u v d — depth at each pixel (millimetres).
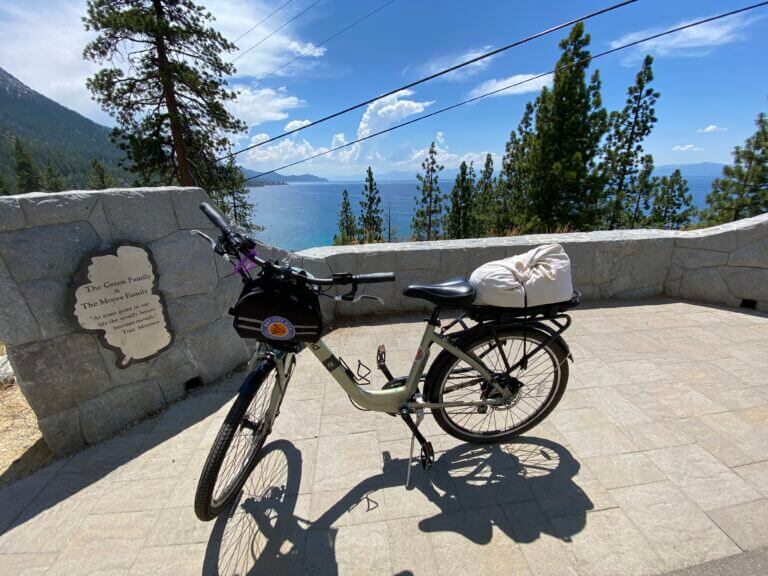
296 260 3229
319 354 1699
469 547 1540
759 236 3510
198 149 16328
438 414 1968
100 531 1687
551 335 1844
